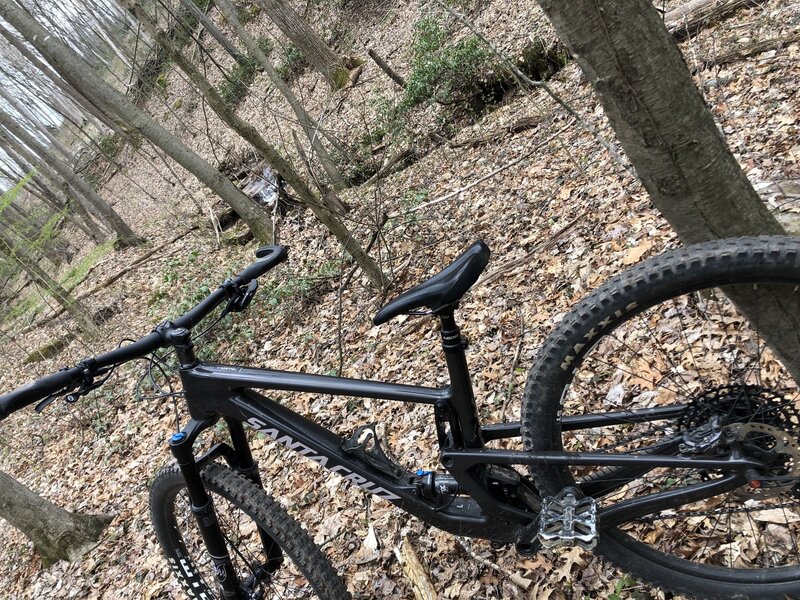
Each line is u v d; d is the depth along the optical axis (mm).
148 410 5883
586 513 1610
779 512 1886
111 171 23359
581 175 4879
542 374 1577
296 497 3387
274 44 16375
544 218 4781
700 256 1373
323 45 13250
